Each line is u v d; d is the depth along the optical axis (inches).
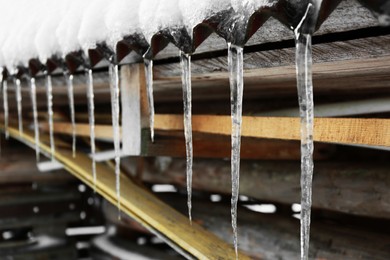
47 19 106.0
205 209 144.5
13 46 116.9
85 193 236.1
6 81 131.6
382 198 100.6
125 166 165.8
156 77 95.0
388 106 90.4
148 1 72.0
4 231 232.5
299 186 119.4
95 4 87.8
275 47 69.9
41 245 221.3
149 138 101.9
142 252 182.9
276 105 122.0
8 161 211.0
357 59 61.1
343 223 113.0
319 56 64.2
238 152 67.4
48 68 106.2
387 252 94.2
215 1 58.1
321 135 71.2
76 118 189.2
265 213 128.5
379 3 42.9
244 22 54.9
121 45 80.5
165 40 72.4
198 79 91.5
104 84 114.4
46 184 224.5
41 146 145.9
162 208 111.6
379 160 113.1
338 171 110.4
